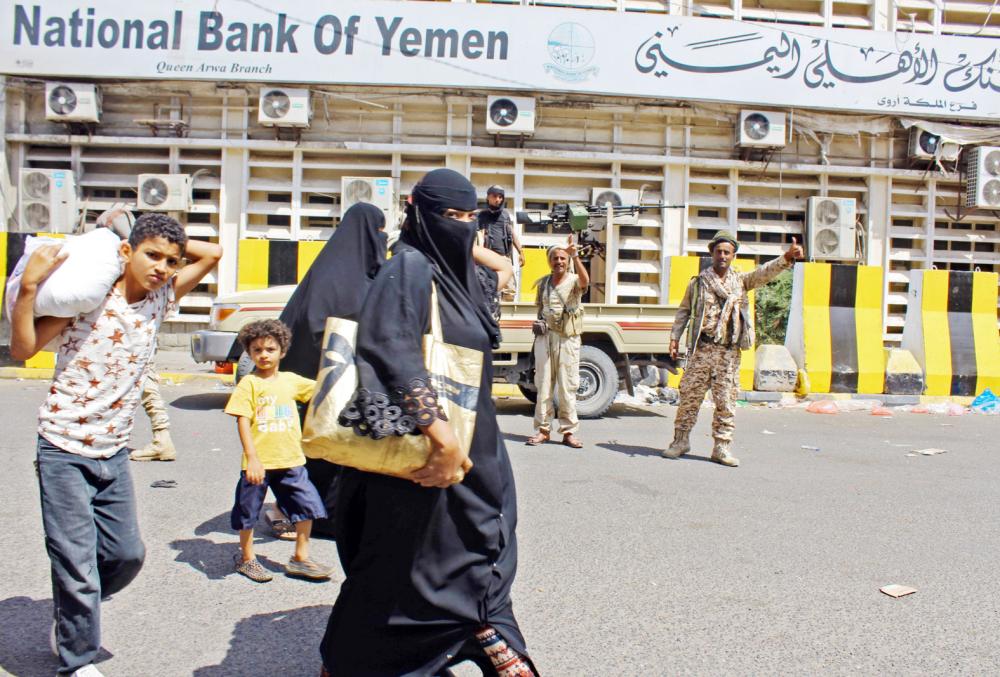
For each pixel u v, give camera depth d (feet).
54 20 45.42
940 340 40.32
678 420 25.79
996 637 12.55
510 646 8.85
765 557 16.06
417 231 9.16
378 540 8.66
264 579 14.33
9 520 16.90
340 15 45.93
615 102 48.32
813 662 11.56
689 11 49.70
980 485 22.81
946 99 49.78
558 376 26.89
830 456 26.81
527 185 48.60
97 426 10.29
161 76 45.70
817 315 39.47
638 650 11.82
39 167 47.19
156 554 15.44
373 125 48.19
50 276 9.84
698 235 50.60
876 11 51.75
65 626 10.12
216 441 25.62
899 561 16.02
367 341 8.25
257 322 14.65
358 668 8.67
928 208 51.39
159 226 10.28
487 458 8.86
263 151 47.47
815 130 49.80
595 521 18.13
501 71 46.65
